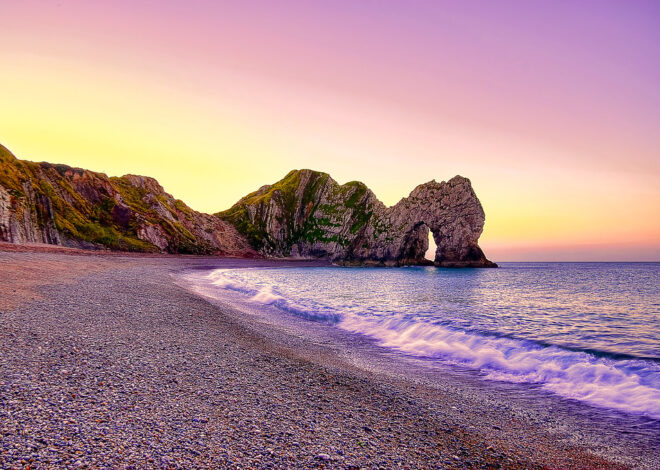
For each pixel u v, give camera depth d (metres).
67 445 6.00
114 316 16.78
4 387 7.93
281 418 8.48
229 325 18.98
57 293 20.75
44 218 74.19
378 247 161.25
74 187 102.88
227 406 8.72
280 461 6.50
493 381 13.49
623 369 14.58
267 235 176.88
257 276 69.38
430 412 10.16
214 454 6.42
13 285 21.50
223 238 153.75
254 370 11.94
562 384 13.18
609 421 10.20
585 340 19.95
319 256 177.50
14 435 6.08
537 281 74.50
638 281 75.56
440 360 16.14
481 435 9.00
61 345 11.48
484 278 84.81
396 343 19.05
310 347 17.00
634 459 8.20
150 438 6.67
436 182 153.75
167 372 10.49
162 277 41.53
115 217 104.12
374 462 6.98
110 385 8.91
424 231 163.25
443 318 26.27
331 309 29.38
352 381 12.12
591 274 109.88
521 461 7.84
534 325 24.30
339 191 190.62
